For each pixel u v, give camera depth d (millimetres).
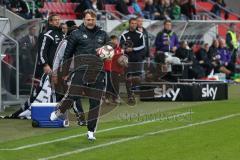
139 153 22734
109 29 49250
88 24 24938
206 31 58406
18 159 21797
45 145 24438
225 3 75938
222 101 40312
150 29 52469
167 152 22891
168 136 26359
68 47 25016
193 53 51250
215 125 29281
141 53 40688
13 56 38438
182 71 44125
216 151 23016
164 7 59562
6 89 38281
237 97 43281
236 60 60781
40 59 31141
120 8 56625
